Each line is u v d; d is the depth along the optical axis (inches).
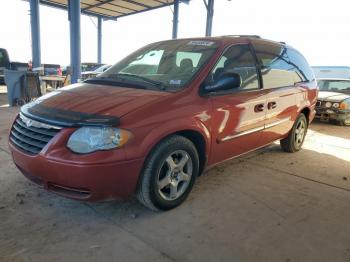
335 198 142.6
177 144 117.3
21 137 113.7
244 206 130.0
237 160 190.2
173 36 611.2
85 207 122.6
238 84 126.5
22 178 145.6
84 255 94.8
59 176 101.0
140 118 106.2
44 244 99.2
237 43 152.0
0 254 93.4
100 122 100.0
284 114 180.4
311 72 217.8
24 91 362.6
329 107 320.8
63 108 110.9
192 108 121.3
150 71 143.4
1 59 505.4
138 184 111.7
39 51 483.2
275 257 97.9
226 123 136.3
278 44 185.2
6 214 115.1
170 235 106.8
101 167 98.5
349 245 106.1
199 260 94.8
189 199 133.3
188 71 133.1
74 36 421.4
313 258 98.2
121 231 108.0
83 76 597.3
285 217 122.9
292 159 197.3
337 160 199.8
